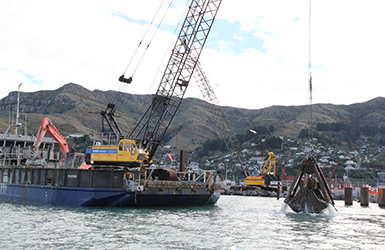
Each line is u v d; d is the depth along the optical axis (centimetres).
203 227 2570
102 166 3950
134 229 2373
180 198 3784
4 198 4450
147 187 3366
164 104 6744
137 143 3938
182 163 4581
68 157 4497
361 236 2391
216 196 4397
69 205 3534
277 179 13300
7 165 4916
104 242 1980
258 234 2359
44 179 3850
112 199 3375
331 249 1973
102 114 5969
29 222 2577
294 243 2102
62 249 1811
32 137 5456
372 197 7212
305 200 3722
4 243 1911
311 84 3859
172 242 2028
